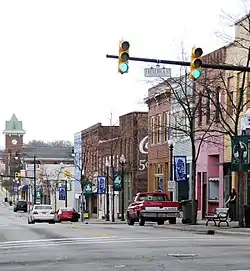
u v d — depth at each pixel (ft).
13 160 603.26
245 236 93.30
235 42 128.26
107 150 271.69
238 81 143.64
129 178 243.81
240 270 50.62
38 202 394.52
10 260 60.23
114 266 54.34
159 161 207.10
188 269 51.49
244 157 108.78
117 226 137.69
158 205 136.67
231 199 138.31
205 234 100.83
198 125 169.07
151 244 77.10
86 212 271.90
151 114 215.31
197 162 173.78
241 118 141.90
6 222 200.23
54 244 79.25
